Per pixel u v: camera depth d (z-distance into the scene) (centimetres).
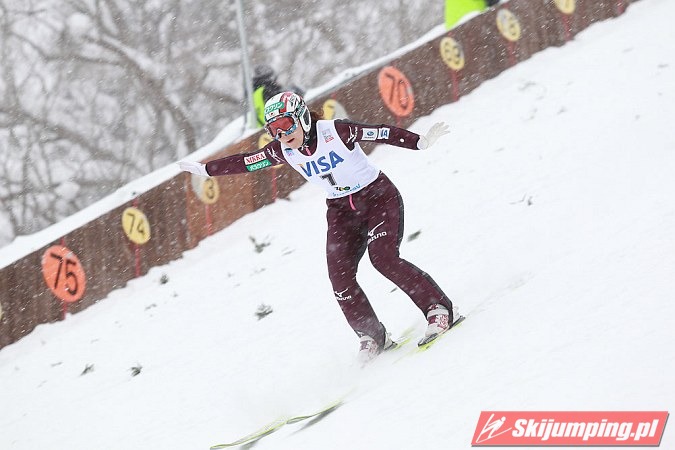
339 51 7838
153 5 7300
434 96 3947
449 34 4009
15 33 6950
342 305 1652
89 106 7175
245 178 3556
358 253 1673
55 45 7038
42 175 7131
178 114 7262
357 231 1672
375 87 3819
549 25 4269
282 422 1478
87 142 7162
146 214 3506
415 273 1579
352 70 4066
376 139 1559
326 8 7762
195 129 7400
